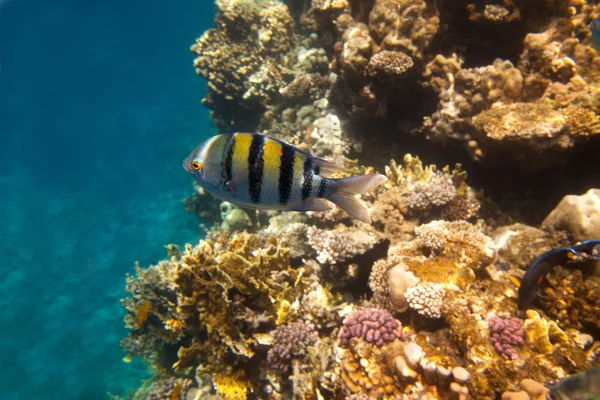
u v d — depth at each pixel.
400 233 0.67
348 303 0.62
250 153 0.26
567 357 0.39
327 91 1.05
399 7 0.71
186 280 0.62
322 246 0.63
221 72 1.26
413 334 0.47
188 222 1.69
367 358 0.45
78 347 1.37
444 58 0.74
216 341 0.60
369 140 0.89
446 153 0.80
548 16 0.68
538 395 0.35
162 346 0.91
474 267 0.51
